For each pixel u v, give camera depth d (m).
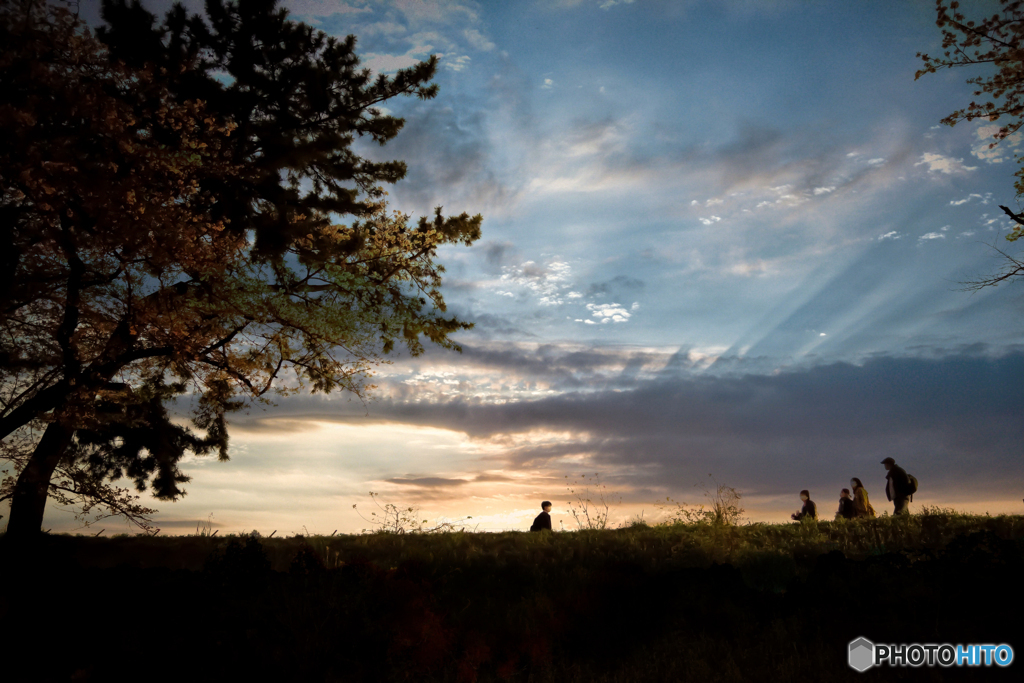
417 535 14.42
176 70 13.41
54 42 9.18
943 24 11.77
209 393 13.87
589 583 8.03
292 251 14.37
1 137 8.47
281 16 15.45
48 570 6.90
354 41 16.50
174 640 5.83
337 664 5.92
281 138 14.26
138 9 14.15
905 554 8.41
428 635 6.49
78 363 11.18
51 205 9.07
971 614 6.73
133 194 9.38
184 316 11.80
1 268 9.62
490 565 10.49
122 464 16.50
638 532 13.68
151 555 12.07
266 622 6.14
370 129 16.81
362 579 7.09
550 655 6.50
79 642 5.97
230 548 7.79
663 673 6.01
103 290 10.96
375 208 16.84
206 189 12.43
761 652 6.23
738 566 10.13
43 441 11.38
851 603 7.18
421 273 16.78
